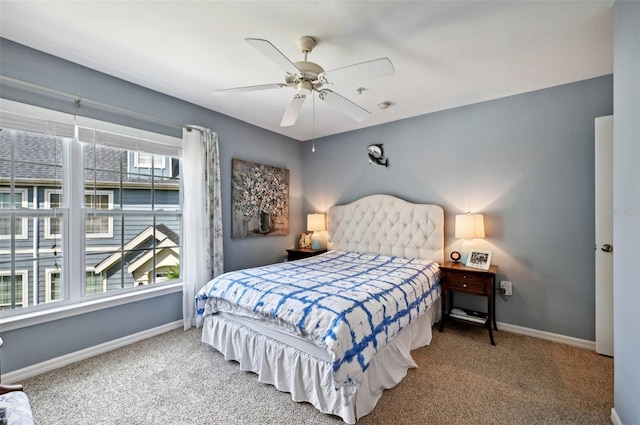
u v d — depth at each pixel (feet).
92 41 6.73
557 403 5.94
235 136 12.00
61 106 7.36
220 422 5.44
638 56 4.35
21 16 5.86
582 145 8.60
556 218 8.95
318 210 14.87
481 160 10.25
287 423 5.41
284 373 6.35
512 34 6.43
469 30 6.30
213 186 10.65
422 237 10.98
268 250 13.55
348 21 6.02
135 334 8.78
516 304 9.55
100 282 8.36
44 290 7.35
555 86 8.98
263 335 6.88
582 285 8.57
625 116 4.80
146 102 9.07
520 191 9.52
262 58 7.48
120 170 8.82
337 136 14.12
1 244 6.84
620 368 5.10
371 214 12.35
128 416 5.58
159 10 5.70
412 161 11.78
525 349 8.32
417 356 7.93
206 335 8.29
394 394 6.25
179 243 10.27
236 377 6.91
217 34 6.47
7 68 6.57
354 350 5.26
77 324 7.62
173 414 5.65
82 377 6.85
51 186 7.45
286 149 14.55
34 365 6.91
